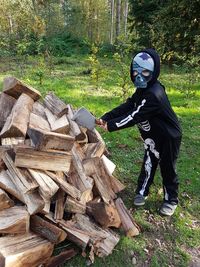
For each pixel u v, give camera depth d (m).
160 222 3.35
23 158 2.54
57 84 8.86
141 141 5.18
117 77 9.87
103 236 2.79
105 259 2.81
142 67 2.79
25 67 11.55
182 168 4.44
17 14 17.31
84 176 2.91
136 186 3.91
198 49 11.32
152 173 3.39
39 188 2.51
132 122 2.88
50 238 2.49
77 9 28.56
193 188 4.01
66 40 22.05
